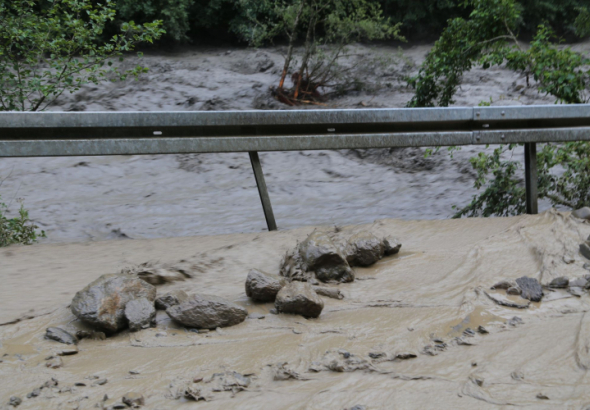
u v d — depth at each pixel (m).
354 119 5.11
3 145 4.58
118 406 2.34
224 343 2.99
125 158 12.97
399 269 4.03
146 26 8.02
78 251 4.64
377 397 2.37
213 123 4.87
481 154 7.22
